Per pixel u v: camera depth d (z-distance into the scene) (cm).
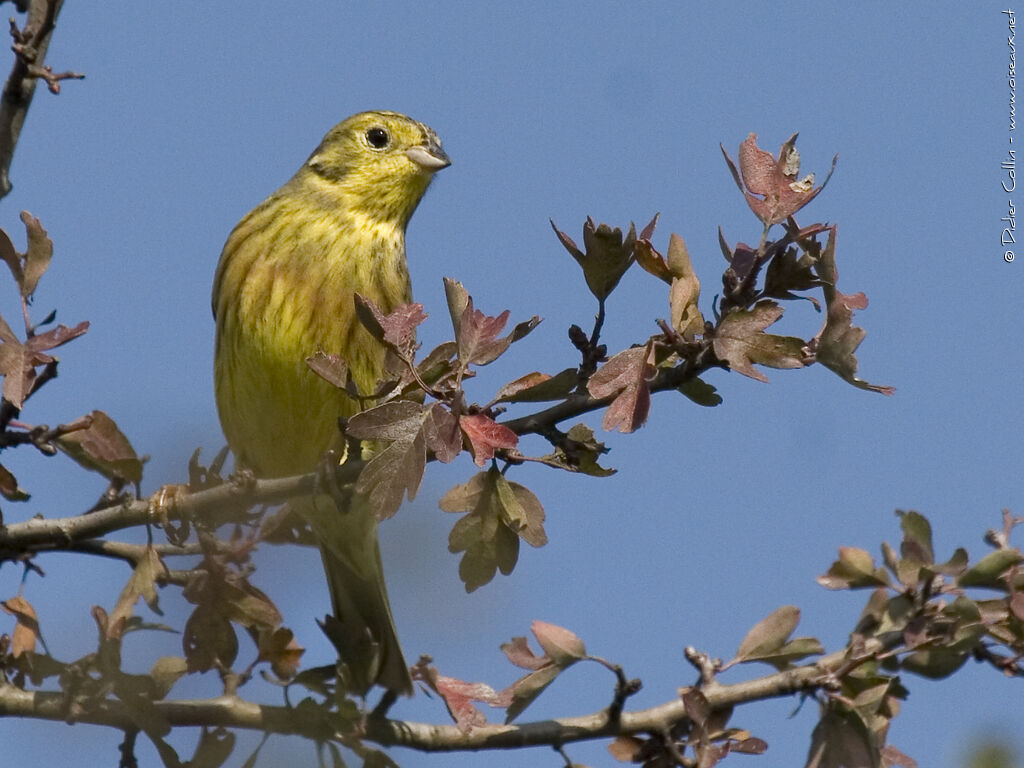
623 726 750
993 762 666
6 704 750
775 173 689
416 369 675
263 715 755
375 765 742
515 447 652
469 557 702
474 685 763
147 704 744
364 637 759
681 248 695
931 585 736
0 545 792
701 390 696
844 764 695
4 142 830
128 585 744
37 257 757
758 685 727
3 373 745
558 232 687
